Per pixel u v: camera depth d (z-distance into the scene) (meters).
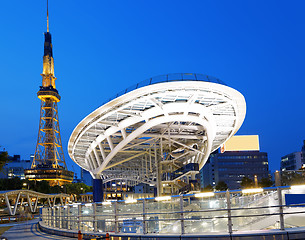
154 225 17.05
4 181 131.62
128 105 44.81
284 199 19.20
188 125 59.34
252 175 190.25
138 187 167.75
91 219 21.80
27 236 27.83
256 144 194.25
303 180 93.31
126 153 85.25
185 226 16.08
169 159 82.81
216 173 192.00
